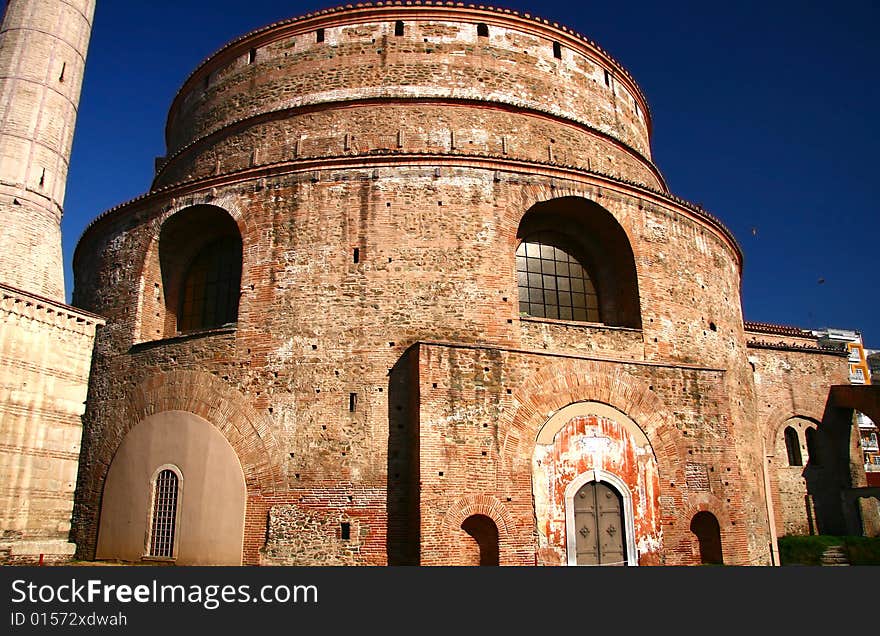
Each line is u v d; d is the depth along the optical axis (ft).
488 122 91.56
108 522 75.51
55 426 74.64
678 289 84.23
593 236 86.43
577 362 73.67
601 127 102.27
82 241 95.91
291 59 98.48
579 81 102.42
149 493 73.56
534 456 69.05
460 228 75.05
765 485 90.12
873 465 238.48
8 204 84.28
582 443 71.56
